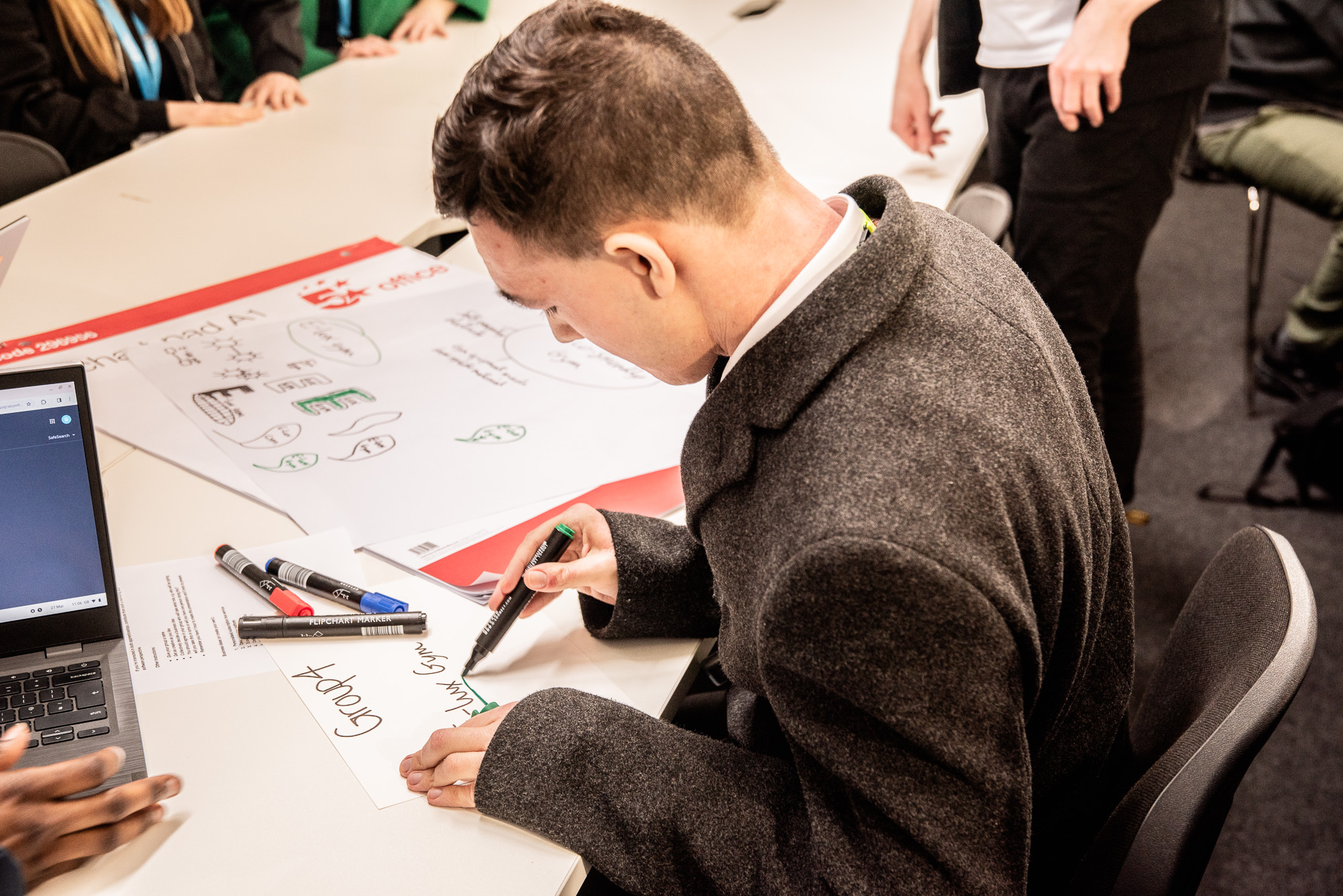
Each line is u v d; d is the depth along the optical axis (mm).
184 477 1008
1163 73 1455
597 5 618
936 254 693
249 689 777
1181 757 675
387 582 883
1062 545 622
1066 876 810
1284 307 2709
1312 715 1718
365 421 1086
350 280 1367
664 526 883
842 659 557
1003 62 1556
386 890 637
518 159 578
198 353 1203
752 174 618
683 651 835
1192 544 2035
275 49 2221
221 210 1571
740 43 2227
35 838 616
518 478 1002
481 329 1258
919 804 576
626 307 646
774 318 630
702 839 658
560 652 829
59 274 1383
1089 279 1611
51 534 771
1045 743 762
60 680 750
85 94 2043
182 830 669
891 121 1767
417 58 2186
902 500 556
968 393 603
